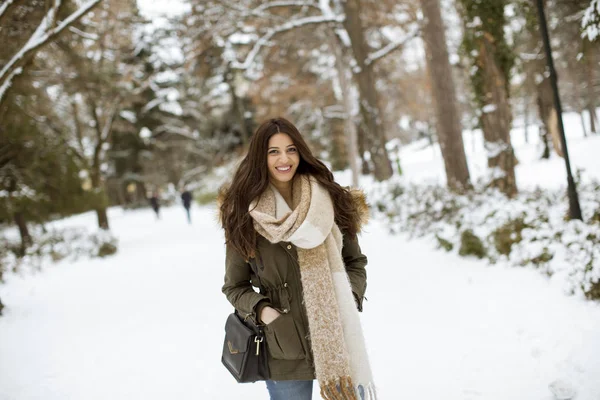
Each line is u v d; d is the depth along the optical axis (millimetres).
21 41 8578
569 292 4418
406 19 17328
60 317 6648
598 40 5410
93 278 9844
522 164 18656
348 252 2375
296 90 23344
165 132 38781
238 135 37250
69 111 20203
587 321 3777
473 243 6602
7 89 6789
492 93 9820
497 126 9789
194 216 24766
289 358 2086
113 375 4266
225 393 3646
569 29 13758
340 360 1971
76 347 5191
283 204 2172
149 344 4996
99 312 6676
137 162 36875
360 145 27094
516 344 3674
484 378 3270
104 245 13562
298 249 2086
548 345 3529
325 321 2002
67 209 14633
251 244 2086
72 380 4254
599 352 3236
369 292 5820
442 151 11789
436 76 11820
